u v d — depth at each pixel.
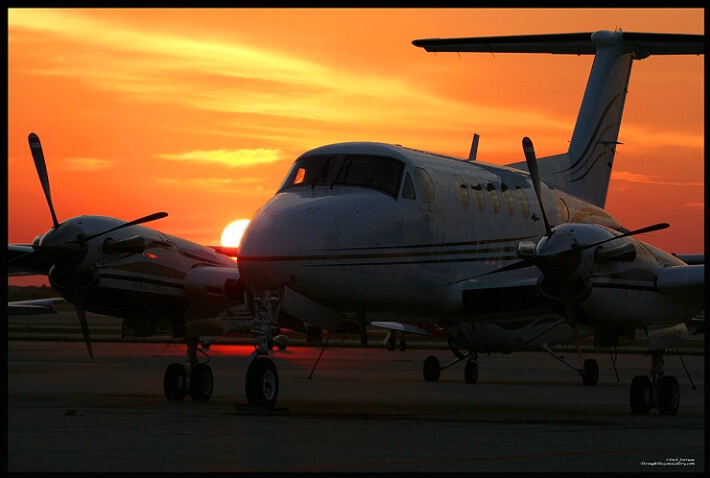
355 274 27.17
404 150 30.47
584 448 19.22
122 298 29.31
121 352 78.62
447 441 20.06
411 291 29.20
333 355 80.75
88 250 28.36
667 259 28.61
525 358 80.62
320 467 16.31
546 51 46.22
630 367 66.75
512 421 25.03
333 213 27.11
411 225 28.95
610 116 44.25
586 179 43.03
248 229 27.08
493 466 16.62
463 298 30.80
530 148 27.77
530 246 27.36
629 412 29.50
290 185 29.28
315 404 30.58
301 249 26.23
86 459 17.14
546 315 31.09
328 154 29.61
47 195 28.70
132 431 21.53
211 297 30.44
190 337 31.44
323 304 27.83
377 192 28.64
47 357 67.06
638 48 45.06
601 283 26.81
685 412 30.11
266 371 26.97
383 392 37.28
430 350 96.56
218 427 22.44
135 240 28.97
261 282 26.53
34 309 75.88
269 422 23.78
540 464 16.92
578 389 41.84
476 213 32.12
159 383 40.56
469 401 33.12
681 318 28.27
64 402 30.44
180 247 30.73
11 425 22.83
